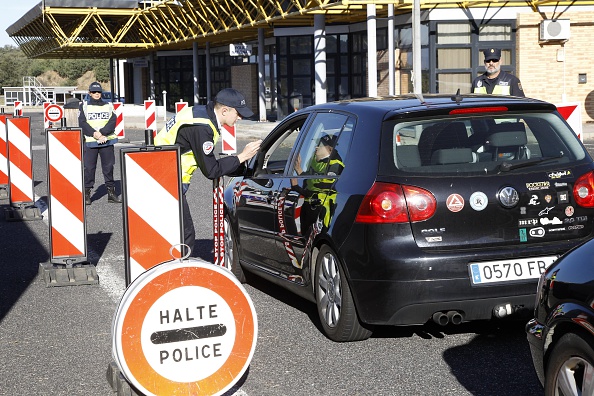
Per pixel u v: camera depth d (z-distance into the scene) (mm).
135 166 5973
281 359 5902
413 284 5641
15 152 12797
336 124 6570
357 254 5820
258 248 7512
